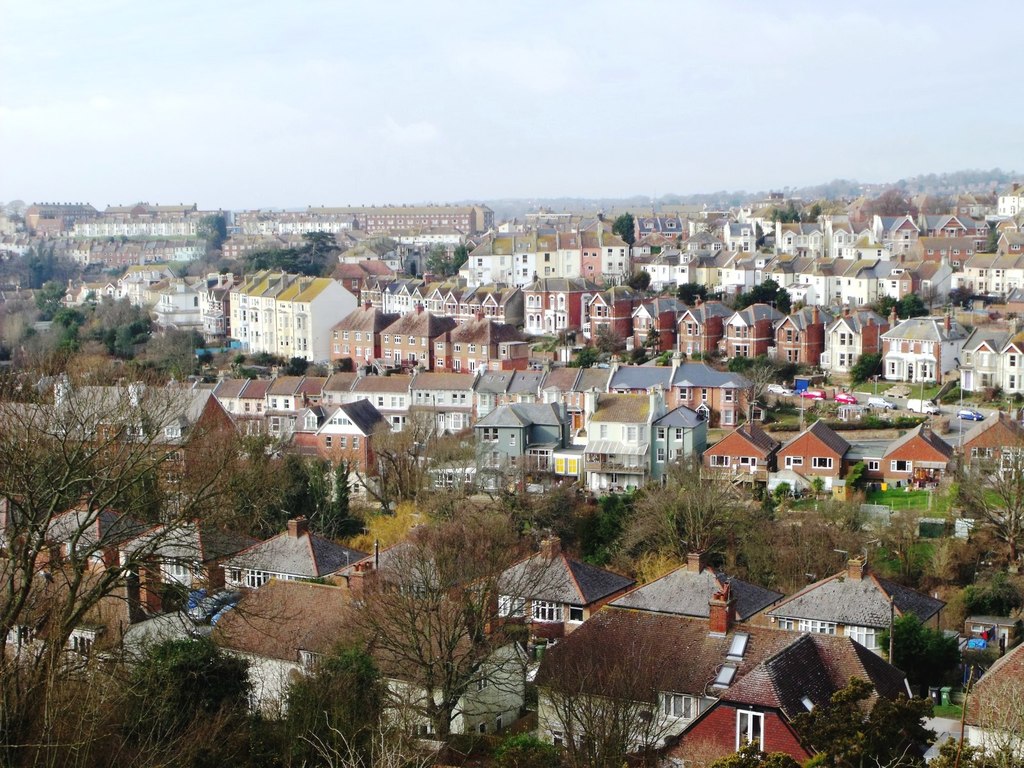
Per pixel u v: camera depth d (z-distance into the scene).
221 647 64.38
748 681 54.09
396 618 61.78
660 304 174.25
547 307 192.50
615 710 51.16
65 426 70.50
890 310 169.38
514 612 68.81
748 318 165.75
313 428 138.38
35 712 47.28
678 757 53.12
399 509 113.69
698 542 94.62
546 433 129.62
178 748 48.12
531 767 56.09
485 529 89.31
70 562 54.44
